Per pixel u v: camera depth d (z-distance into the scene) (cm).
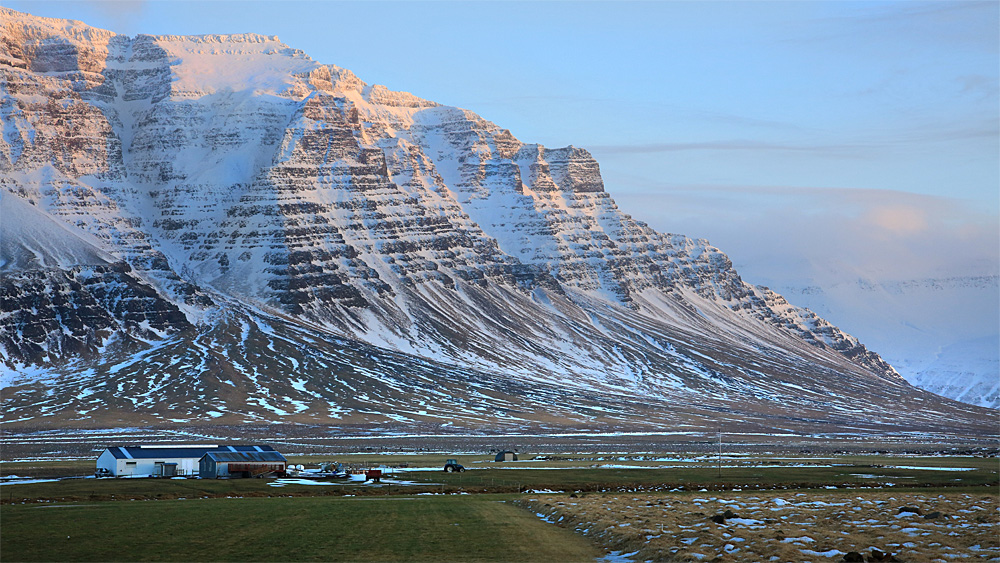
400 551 9006
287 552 8994
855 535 9394
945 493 15050
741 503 12338
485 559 8638
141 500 13600
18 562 8606
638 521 10206
